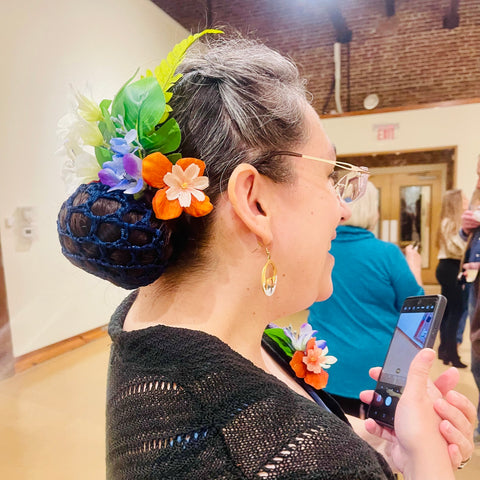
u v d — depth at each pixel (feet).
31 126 10.85
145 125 1.40
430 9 17.40
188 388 1.23
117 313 1.79
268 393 1.22
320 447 1.13
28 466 6.39
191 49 1.80
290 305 1.70
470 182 15.49
